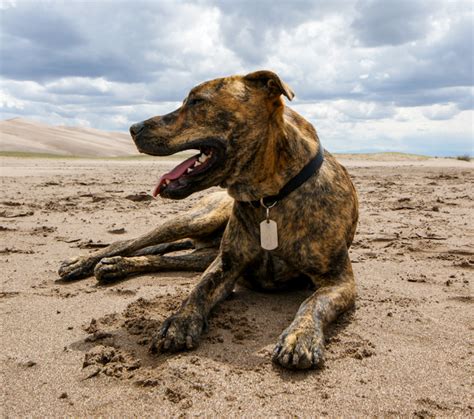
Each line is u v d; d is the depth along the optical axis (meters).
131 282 1.03
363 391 0.57
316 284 0.85
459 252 1.29
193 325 0.72
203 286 0.82
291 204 0.81
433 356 0.66
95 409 0.53
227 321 0.79
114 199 2.36
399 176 3.98
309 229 0.82
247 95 0.77
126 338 0.72
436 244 1.37
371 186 3.12
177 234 1.11
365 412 0.53
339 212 0.86
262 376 0.60
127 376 0.61
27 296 0.93
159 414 0.52
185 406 0.53
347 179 0.97
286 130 0.81
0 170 4.41
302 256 0.83
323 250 0.83
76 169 4.91
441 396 0.56
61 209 2.03
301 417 0.52
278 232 0.82
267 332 0.75
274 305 0.87
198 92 0.78
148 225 1.68
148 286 1.00
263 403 0.54
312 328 0.68
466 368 0.63
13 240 1.43
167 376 0.60
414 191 2.79
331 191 0.86
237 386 0.58
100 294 0.95
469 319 0.80
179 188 0.77
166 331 0.70
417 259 1.22
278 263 0.87
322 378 0.60
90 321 0.80
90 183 3.23
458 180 3.56
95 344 0.70
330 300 0.77
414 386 0.58
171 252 1.29
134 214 1.92
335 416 0.52
